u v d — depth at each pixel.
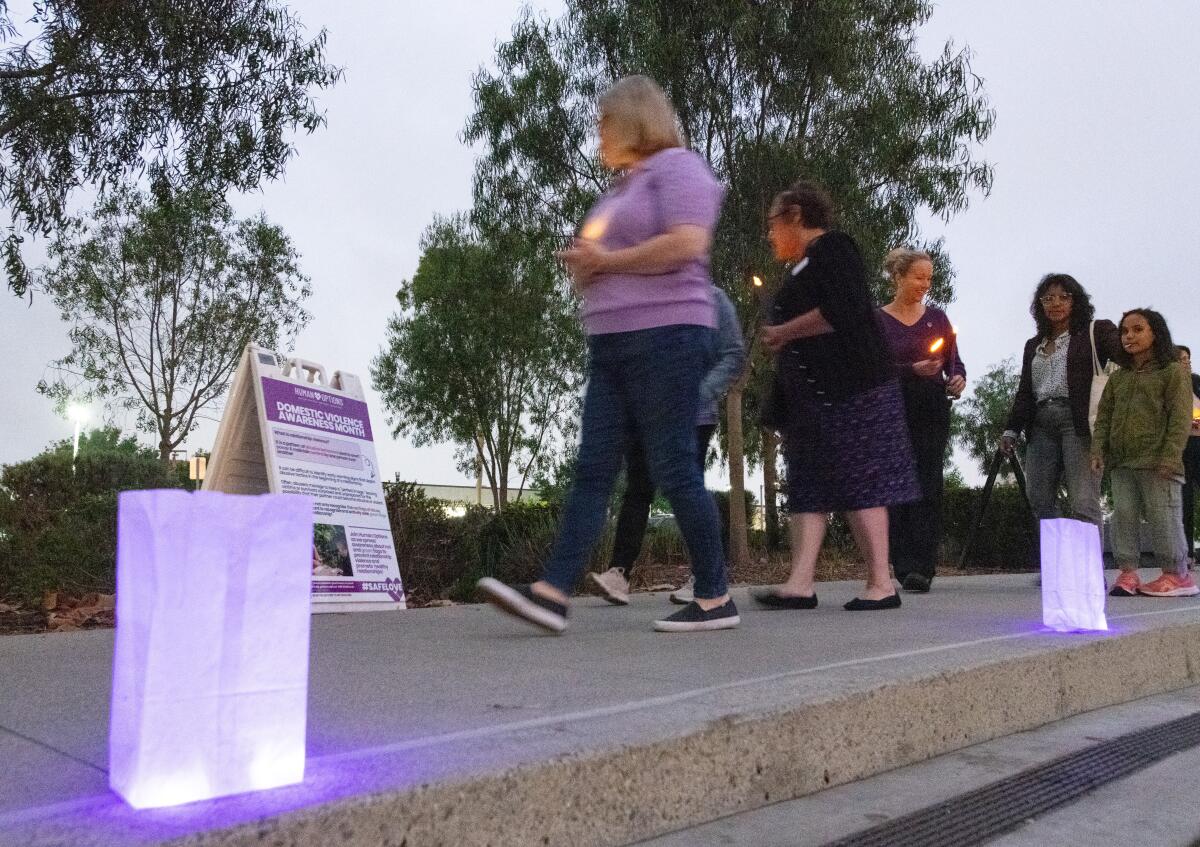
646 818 1.69
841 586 6.46
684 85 11.24
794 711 2.00
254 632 1.37
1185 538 5.27
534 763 1.54
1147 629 3.33
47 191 8.32
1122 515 5.36
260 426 4.66
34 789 1.38
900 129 11.80
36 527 5.60
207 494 1.34
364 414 5.13
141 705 1.28
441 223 26.03
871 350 4.16
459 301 25.31
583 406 3.16
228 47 8.64
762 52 11.09
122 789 1.32
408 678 2.34
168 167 8.94
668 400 2.99
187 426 20.66
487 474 29.02
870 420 4.20
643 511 4.80
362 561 4.73
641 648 2.88
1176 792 2.07
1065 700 2.84
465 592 6.19
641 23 11.35
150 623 1.29
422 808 1.39
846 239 4.12
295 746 1.41
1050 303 5.53
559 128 12.86
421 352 25.55
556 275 23.19
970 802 1.96
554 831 1.55
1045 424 5.62
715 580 3.34
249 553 1.37
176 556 1.30
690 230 2.91
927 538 5.56
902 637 3.12
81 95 8.05
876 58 11.97
